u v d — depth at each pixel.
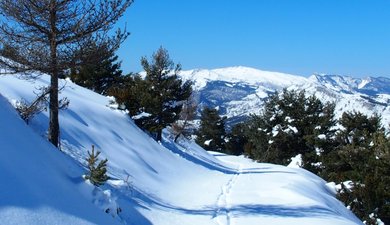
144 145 25.23
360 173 23.12
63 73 13.85
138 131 27.20
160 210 13.52
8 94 17.31
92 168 11.04
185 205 15.74
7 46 12.41
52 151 11.55
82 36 12.77
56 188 8.72
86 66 13.65
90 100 27.30
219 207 15.63
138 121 29.59
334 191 26.00
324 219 14.60
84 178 10.83
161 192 17.25
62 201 8.32
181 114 35.75
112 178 14.71
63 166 11.02
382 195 19.41
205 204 16.20
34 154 9.77
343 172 26.75
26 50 12.69
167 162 25.58
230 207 15.68
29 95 18.98
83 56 12.93
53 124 13.83
